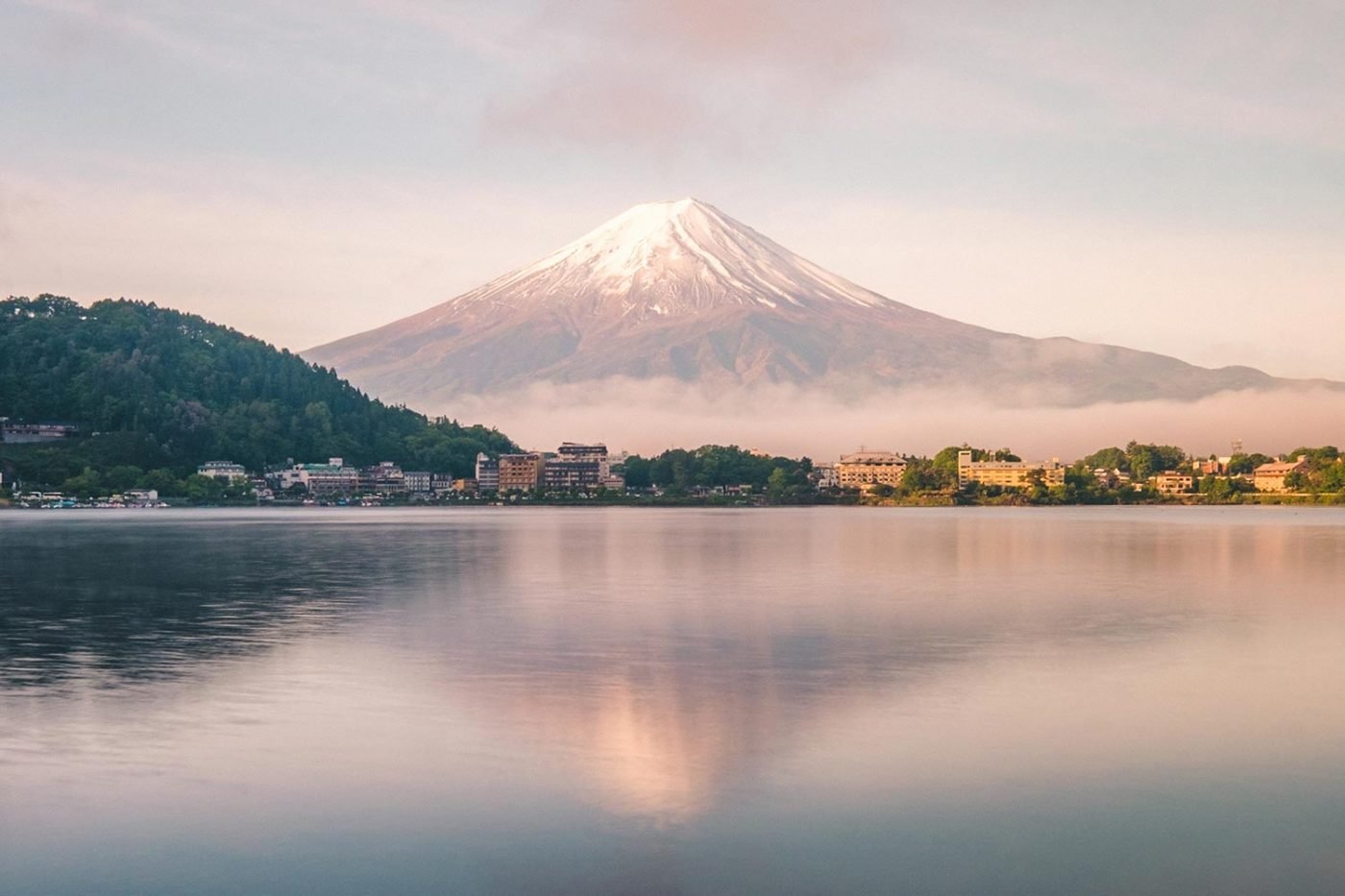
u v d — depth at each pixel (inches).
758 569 6072.8
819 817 1798.7
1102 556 6988.2
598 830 1752.0
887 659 3088.1
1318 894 1545.3
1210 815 1808.6
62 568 6131.9
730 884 1571.1
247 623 3816.4
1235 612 4094.5
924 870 1615.4
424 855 1663.4
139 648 3277.6
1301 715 2405.3
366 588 5000.0
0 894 1547.7
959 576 5575.8
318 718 2395.4
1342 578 5418.3
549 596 4640.8
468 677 2827.3
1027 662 3031.5
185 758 2108.8
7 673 2891.2
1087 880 1587.1
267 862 1641.2
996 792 1908.2
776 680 2785.4
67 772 2023.9
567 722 2357.3
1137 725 2327.8
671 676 2837.1
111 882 1585.9
